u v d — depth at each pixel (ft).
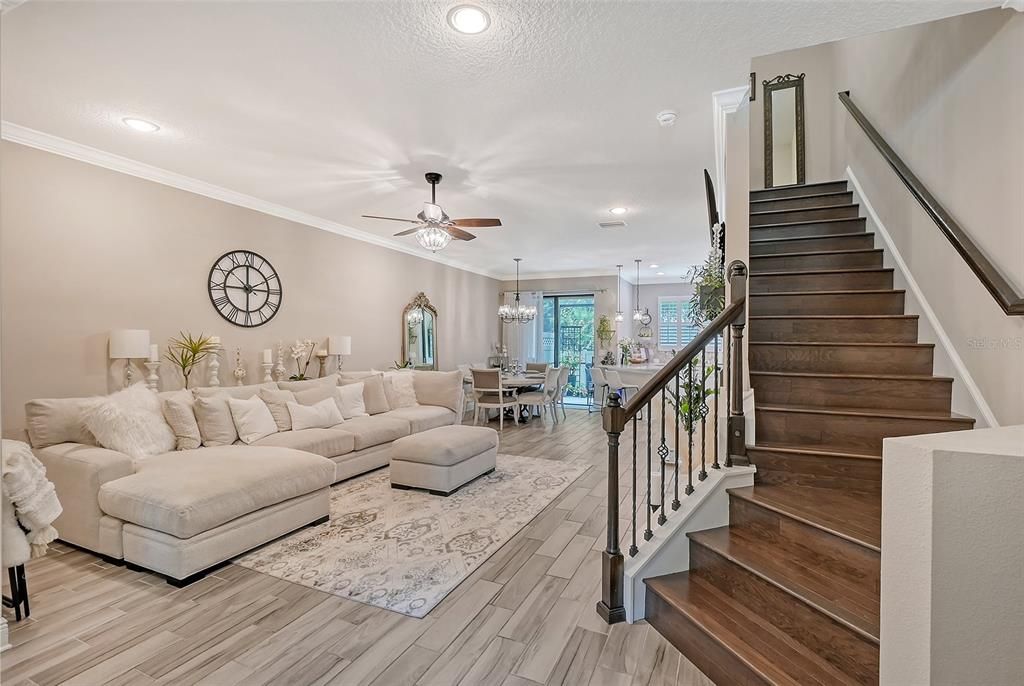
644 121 10.28
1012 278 6.79
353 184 14.23
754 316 10.87
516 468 15.93
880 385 8.70
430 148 11.59
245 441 12.73
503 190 14.82
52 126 10.34
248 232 15.61
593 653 6.46
